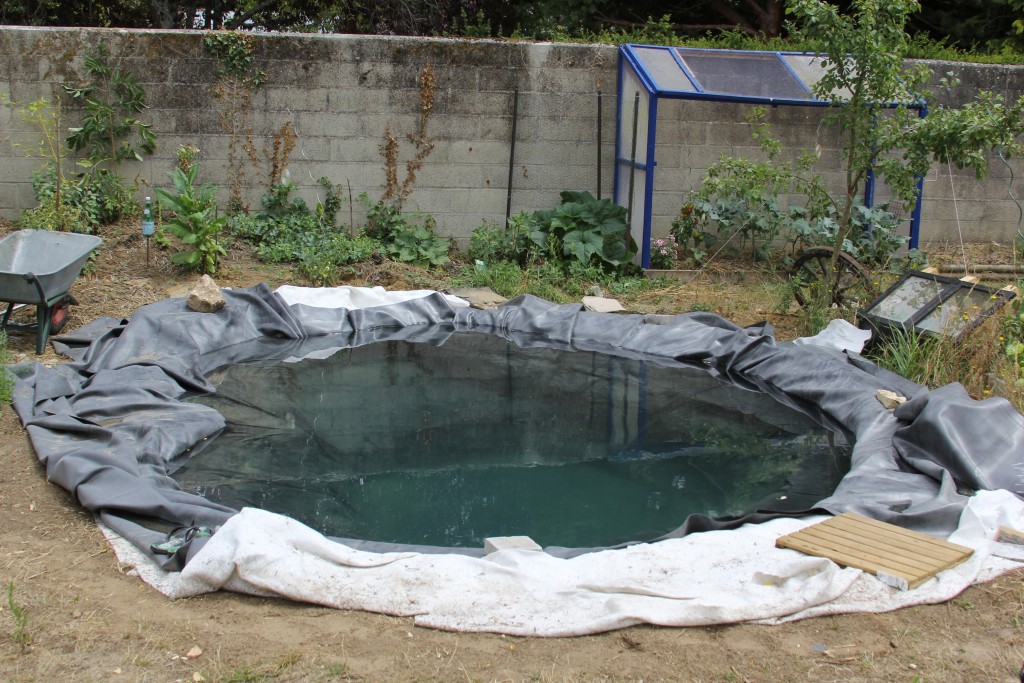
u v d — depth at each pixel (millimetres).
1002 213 10586
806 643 3322
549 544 4418
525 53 9922
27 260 7062
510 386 7102
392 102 9875
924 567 3713
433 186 10109
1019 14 12523
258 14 14625
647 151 9086
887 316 7152
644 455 5715
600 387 7121
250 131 9797
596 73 10070
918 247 10109
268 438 5773
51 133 9539
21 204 9641
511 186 10133
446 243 9859
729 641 3322
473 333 8516
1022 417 5152
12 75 9391
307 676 3072
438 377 7258
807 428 6254
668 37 11586
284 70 9719
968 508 4242
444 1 14023
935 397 5363
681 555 3785
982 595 3680
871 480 4809
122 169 9750
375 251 9539
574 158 10227
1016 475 4797
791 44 11031
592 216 9531
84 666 3084
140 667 3088
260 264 9227
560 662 3186
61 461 4570
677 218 10000
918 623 3473
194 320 7629
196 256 8570
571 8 13953
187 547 3738
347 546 3865
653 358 7926
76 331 7180
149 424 5500
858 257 9406
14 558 3844
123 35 9477
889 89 7281
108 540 4000
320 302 8547
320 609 3498
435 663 3168
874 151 7664
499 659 3199
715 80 9391
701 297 8906
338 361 7582
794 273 8656
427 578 3568
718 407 6695
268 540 3664
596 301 8742
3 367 5773
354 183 10031
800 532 4016
